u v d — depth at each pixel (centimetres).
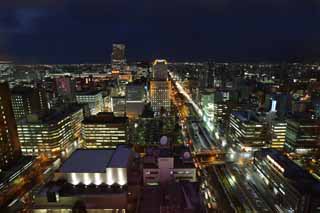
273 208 13150
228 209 12975
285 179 13312
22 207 14038
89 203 12031
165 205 10500
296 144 19300
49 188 12356
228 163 18900
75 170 12900
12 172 15662
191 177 13750
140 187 12512
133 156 15538
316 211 11656
